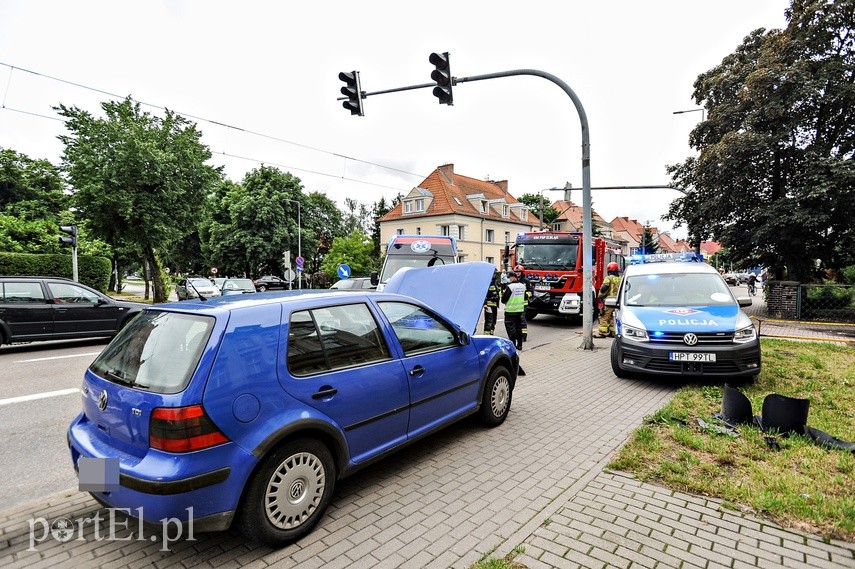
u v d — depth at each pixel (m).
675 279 7.61
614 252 20.73
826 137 15.75
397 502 3.33
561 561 2.61
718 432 4.42
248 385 2.70
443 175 47.97
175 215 22.25
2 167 34.88
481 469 3.86
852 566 2.55
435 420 4.07
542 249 14.31
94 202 19.64
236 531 3.03
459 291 6.14
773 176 16.23
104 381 2.92
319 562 2.66
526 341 11.17
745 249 16.95
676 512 3.12
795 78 14.51
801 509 3.07
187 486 2.43
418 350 3.96
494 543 2.80
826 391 5.82
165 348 2.79
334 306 3.41
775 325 13.42
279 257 42.94
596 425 4.94
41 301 9.91
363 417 3.33
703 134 18.23
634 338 6.53
